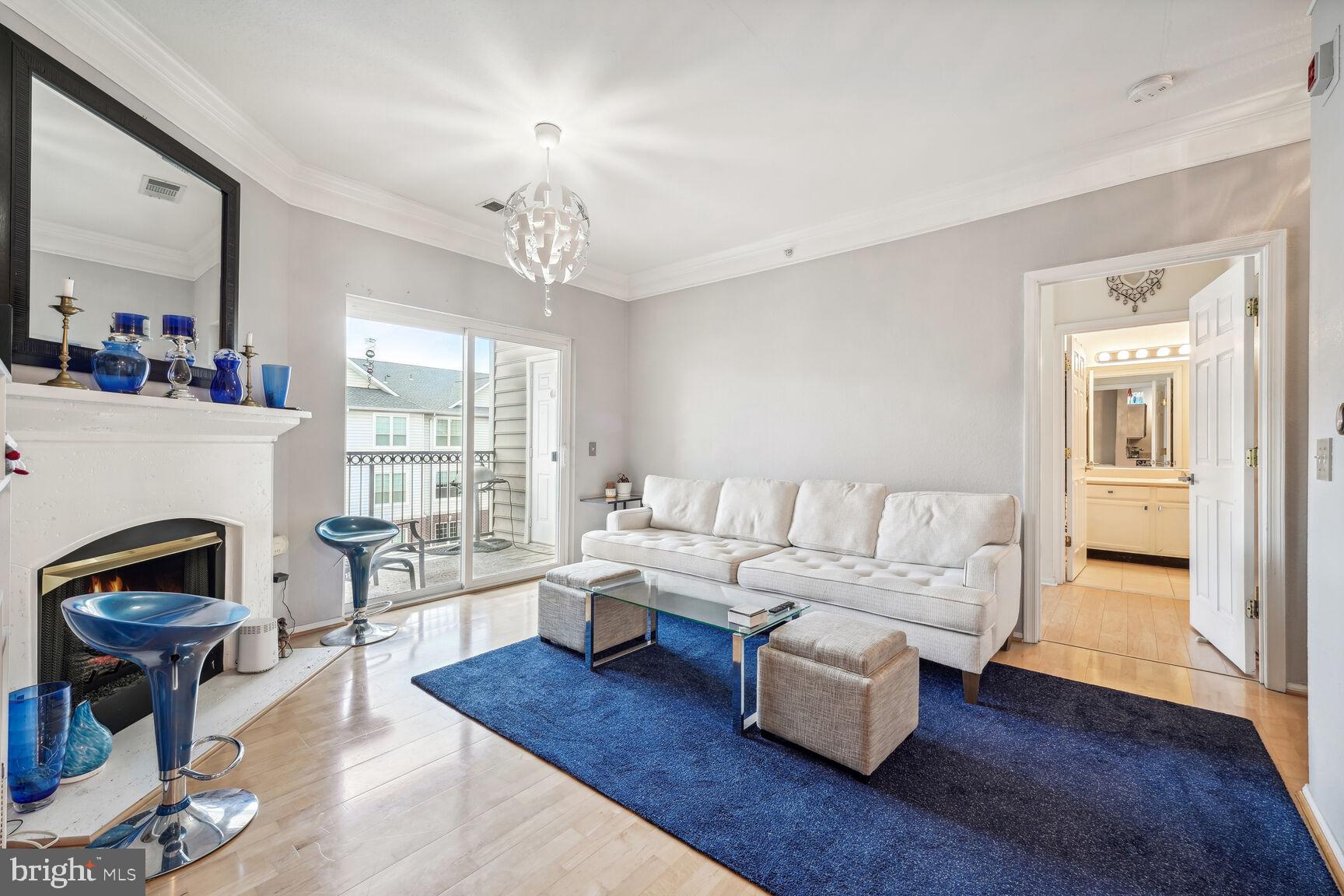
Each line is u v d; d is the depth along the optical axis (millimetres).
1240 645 2748
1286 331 2506
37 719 1672
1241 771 1916
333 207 3293
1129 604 3906
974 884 1427
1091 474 5820
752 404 4336
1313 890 1402
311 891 1393
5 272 1741
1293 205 2488
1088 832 1618
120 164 2125
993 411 3266
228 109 2537
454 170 3154
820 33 2080
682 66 2273
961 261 3371
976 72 2299
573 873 1464
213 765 1913
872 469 3729
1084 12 1967
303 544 3199
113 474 2061
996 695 2506
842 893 1396
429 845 1561
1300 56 2197
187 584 2486
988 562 2531
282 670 2656
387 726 2217
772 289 4223
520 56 2221
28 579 1792
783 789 1823
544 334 4520
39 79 1838
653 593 2803
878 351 3701
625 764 1958
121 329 2057
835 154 2957
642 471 5105
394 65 2275
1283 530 2523
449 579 4164
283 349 3070
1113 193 2885
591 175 3201
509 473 4414
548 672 2734
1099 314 4188
